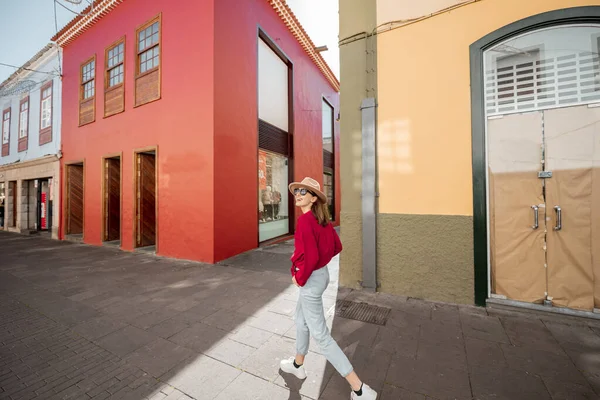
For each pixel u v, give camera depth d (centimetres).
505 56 358
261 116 867
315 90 1270
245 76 749
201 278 502
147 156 802
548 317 321
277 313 346
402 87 406
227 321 324
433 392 199
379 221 416
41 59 1136
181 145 670
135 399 197
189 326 312
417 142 396
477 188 358
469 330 293
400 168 405
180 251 664
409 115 401
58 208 1037
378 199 419
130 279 498
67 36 977
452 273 371
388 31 417
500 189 356
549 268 331
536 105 341
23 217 1250
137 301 391
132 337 288
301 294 199
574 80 326
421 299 385
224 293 420
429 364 233
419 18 395
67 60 1020
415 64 399
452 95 376
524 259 343
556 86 333
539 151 338
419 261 390
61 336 292
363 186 421
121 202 804
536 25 333
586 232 316
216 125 632
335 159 1542
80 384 214
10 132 1350
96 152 895
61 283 476
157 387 210
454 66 376
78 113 964
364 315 333
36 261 651
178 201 671
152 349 265
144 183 793
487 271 354
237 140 711
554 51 335
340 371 186
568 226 323
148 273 538
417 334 285
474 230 360
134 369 233
